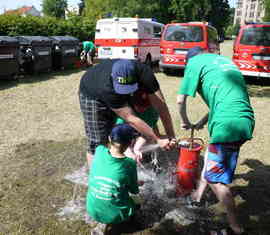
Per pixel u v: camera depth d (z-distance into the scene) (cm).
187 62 304
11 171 400
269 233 294
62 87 921
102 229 293
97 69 287
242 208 333
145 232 293
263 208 333
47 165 418
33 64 1077
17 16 1367
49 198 343
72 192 354
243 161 443
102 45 1319
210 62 276
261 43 970
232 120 251
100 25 1307
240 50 1003
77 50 1325
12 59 953
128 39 1266
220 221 309
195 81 277
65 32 1652
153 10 4228
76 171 402
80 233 290
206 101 281
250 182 385
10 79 988
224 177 263
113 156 274
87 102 295
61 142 498
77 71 1241
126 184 279
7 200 337
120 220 281
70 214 317
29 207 326
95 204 274
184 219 312
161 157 450
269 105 773
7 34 1311
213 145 262
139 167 416
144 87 284
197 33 1121
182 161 335
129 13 4222
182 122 317
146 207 331
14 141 498
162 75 1236
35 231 291
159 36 1496
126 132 271
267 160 448
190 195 342
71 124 589
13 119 612
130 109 271
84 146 483
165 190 364
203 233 292
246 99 262
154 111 364
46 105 721
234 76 265
